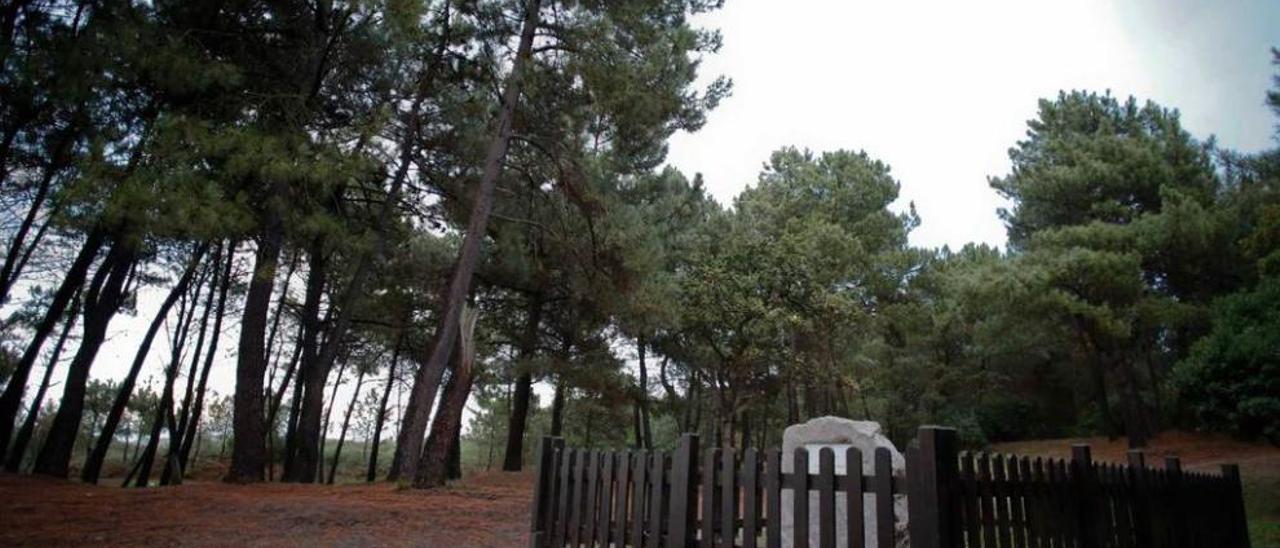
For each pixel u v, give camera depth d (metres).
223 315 22.05
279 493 11.50
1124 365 26.27
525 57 15.31
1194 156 25.98
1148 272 25.78
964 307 32.72
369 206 18.00
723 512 4.69
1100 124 27.66
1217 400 16.11
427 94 16.88
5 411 13.71
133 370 17.88
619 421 35.91
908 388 37.03
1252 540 10.23
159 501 9.74
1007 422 34.94
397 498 11.19
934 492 3.75
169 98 13.22
